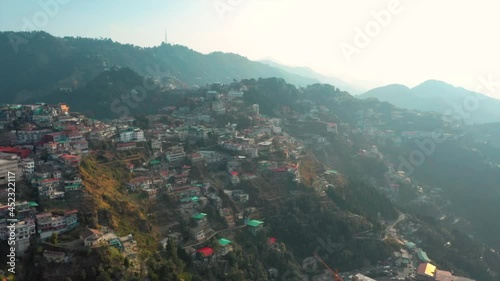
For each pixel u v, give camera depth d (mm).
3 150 186500
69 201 162000
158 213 189750
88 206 161500
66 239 142125
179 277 149250
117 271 134125
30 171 170875
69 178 170875
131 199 187500
